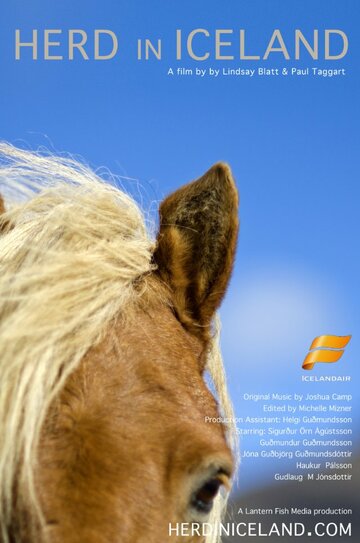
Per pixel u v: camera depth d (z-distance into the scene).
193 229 3.69
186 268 3.65
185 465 2.81
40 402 2.68
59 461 2.62
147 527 2.66
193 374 3.21
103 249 3.34
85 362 2.91
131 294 3.32
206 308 3.67
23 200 3.75
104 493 2.60
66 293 3.00
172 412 2.93
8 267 3.05
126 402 2.87
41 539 2.47
